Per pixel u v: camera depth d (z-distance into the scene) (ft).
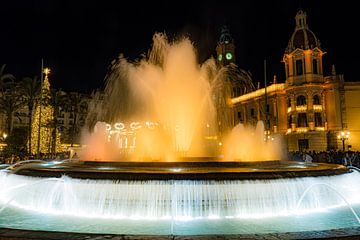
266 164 53.47
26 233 18.37
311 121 218.79
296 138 220.84
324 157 126.93
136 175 37.45
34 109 191.31
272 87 244.83
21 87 195.21
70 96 222.89
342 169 46.73
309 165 55.52
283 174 39.17
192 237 17.92
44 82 180.34
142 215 36.35
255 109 263.70
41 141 172.76
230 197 36.78
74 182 38.58
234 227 32.42
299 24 235.81
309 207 39.81
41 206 40.14
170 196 36.40
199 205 36.42
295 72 229.66
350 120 218.18
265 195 37.58
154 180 36.88
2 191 48.24
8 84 197.57
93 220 35.19
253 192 37.32
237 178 37.37
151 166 48.47
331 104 221.25
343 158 106.42
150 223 33.99
